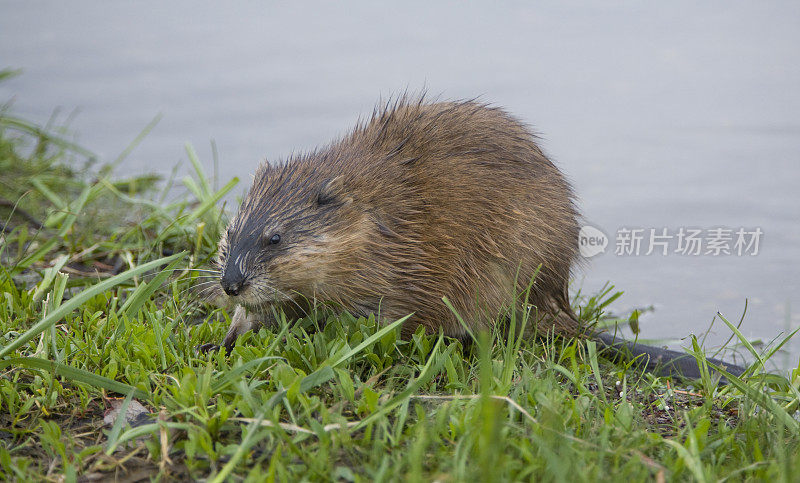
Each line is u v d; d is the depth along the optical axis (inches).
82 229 517.7
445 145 382.0
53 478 248.4
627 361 374.6
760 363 335.6
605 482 227.0
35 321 351.3
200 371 301.4
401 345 336.2
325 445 251.1
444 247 364.5
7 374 302.4
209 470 253.4
